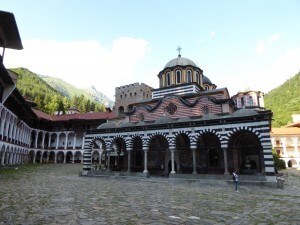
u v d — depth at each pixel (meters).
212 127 29.70
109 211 11.70
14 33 30.58
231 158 32.53
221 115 34.62
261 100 55.25
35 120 71.38
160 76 49.16
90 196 16.33
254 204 14.98
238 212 12.43
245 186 25.02
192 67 46.59
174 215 11.29
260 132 26.75
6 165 46.06
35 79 183.00
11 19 27.95
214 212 12.29
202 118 33.53
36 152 70.00
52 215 10.33
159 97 46.59
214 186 25.17
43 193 16.62
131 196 17.12
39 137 75.44
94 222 9.48
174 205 13.98
